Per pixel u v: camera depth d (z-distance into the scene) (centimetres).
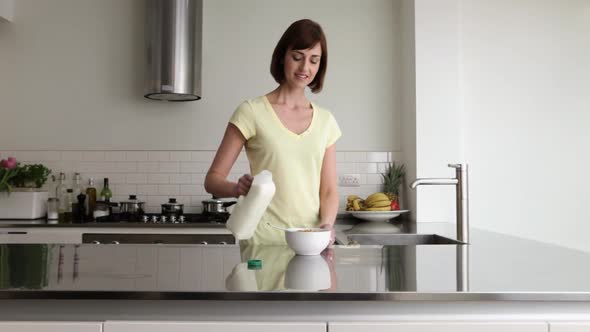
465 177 236
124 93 416
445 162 383
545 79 415
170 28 381
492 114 414
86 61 417
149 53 385
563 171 414
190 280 128
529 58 415
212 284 123
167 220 369
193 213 410
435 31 386
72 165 413
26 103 414
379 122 424
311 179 201
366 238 301
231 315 122
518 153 414
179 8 383
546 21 416
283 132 198
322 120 205
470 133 414
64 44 417
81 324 118
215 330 118
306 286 122
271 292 116
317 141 201
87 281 126
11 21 415
